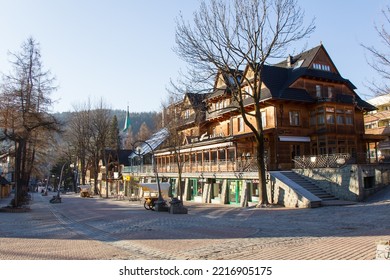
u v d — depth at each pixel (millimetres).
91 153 81812
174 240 13531
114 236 15461
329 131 35781
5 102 35844
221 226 17516
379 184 28406
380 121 53500
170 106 44250
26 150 45219
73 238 15312
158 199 30156
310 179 30125
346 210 21750
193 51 34656
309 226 16188
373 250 9922
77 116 75562
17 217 27016
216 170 38844
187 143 48375
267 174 30359
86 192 70500
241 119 41750
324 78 39312
